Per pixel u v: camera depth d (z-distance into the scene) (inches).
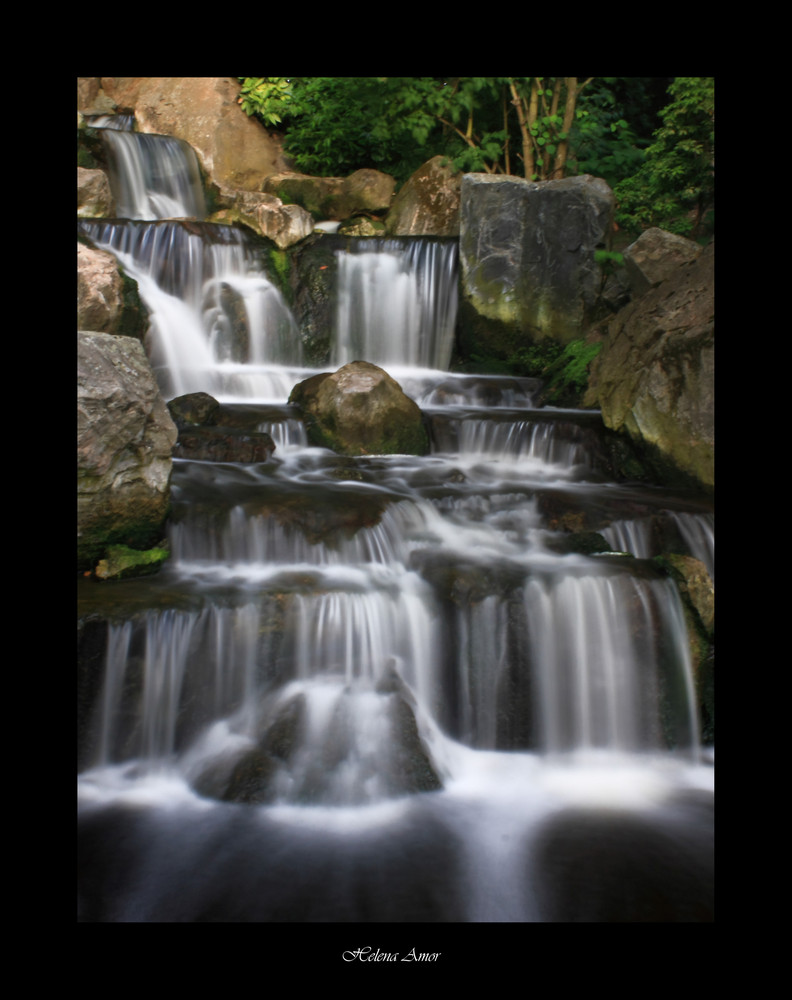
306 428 341.7
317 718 198.2
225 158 585.9
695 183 475.2
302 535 246.2
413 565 240.8
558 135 546.9
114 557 227.6
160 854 166.2
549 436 351.6
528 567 235.8
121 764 196.5
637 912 154.9
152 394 236.5
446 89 548.1
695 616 231.8
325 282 472.7
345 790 186.9
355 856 168.2
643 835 181.5
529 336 476.4
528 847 174.4
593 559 248.7
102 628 195.6
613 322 389.7
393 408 342.3
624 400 345.1
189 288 438.3
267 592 213.3
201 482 272.2
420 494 281.1
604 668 225.3
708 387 311.1
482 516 279.3
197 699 202.2
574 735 222.7
